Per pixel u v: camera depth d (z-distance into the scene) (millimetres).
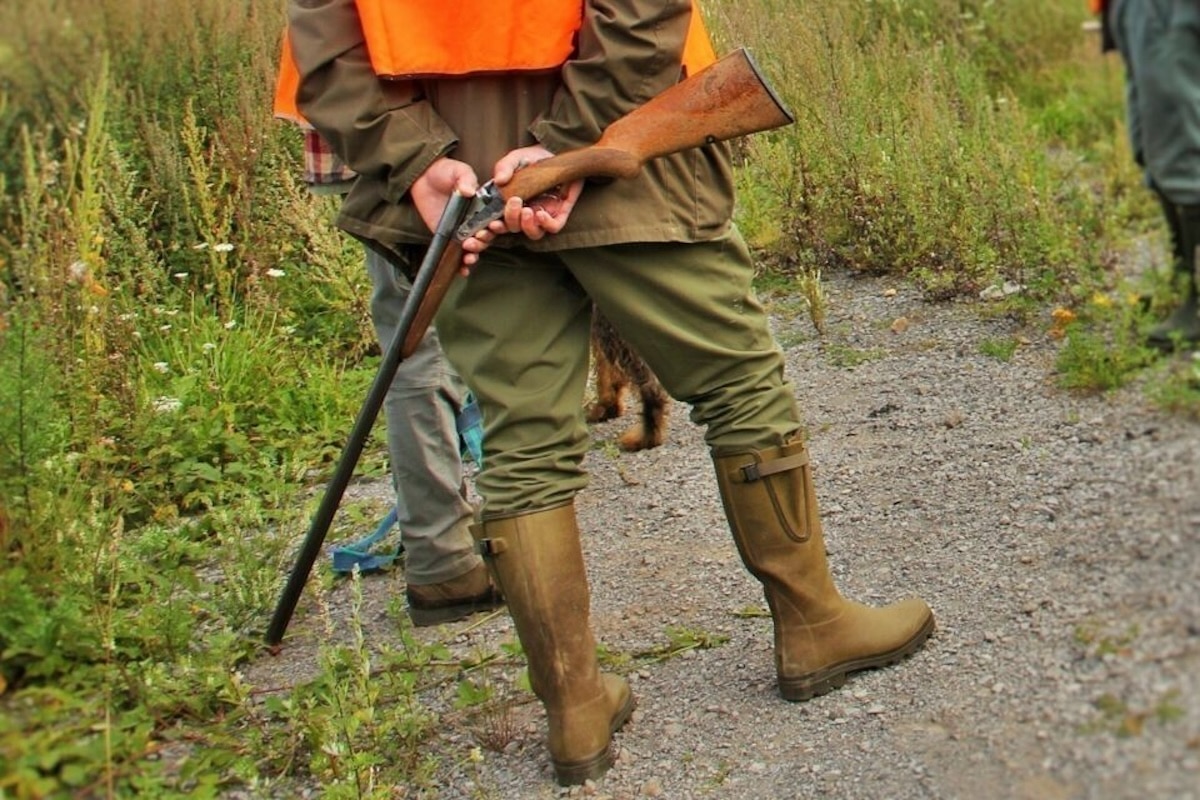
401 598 3512
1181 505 2186
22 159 4852
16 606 2832
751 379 2645
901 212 5195
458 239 2475
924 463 3492
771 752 2553
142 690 2824
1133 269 2977
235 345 4957
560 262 2598
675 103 2486
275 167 5805
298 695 2848
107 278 4941
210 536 4031
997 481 3195
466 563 3336
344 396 4914
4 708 2660
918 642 2705
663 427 4340
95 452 3801
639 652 3037
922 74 5371
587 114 2475
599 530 3752
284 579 3639
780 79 5746
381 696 2984
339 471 2891
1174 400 2365
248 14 6484
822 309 4723
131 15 6020
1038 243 4156
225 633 3061
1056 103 4578
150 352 4984
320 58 2527
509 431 2600
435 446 3293
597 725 2611
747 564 2711
